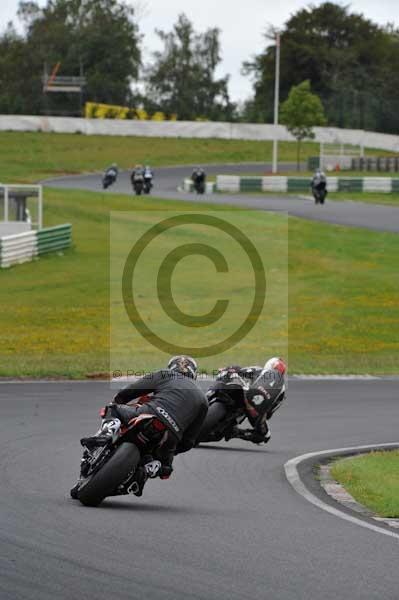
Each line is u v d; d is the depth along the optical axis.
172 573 23.67
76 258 139.12
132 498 34.03
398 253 147.38
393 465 43.38
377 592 23.06
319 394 67.94
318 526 30.42
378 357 88.19
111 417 31.97
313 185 197.88
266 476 40.34
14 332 94.12
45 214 174.75
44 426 50.00
